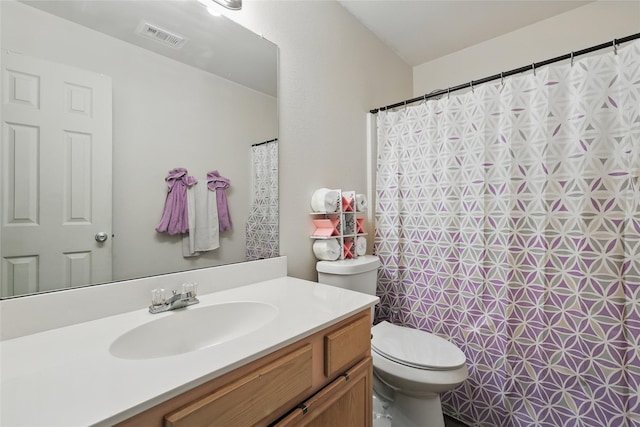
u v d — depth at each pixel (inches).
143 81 36.4
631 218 43.2
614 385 44.0
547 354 49.6
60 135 30.3
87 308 31.0
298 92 56.2
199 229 41.4
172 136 38.9
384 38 80.8
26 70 28.5
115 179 34.0
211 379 21.3
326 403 30.4
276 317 31.7
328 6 63.6
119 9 34.7
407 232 67.6
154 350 30.2
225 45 44.9
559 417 48.2
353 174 70.0
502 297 53.6
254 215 48.4
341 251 58.8
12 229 27.6
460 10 70.1
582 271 46.9
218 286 42.3
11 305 26.8
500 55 80.5
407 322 66.6
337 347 31.9
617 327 44.0
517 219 52.9
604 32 66.8
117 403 17.6
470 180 57.9
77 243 31.2
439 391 45.0
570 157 48.3
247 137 47.6
